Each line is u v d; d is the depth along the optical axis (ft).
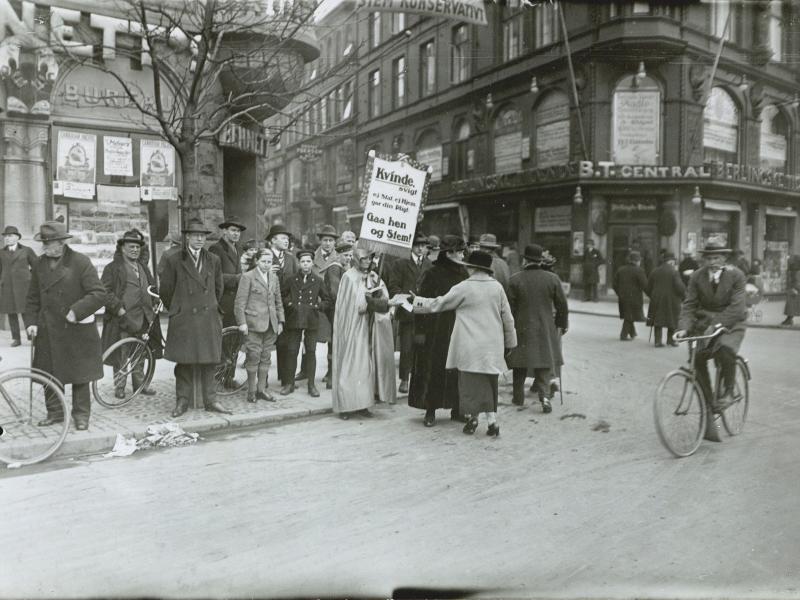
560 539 12.84
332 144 130.82
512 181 83.87
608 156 75.77
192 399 22.95
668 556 12.11
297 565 11.79
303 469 17.25
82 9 39.06
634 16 71.72
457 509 14.39
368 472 16.98
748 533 13.10
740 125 81.92
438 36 100.27
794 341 43.24
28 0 37.91
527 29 83.82
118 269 24.27
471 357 20.04
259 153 48.16
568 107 79.10
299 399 25.07
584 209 77.00
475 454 18.63
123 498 15.12
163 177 43.27
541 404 24.85
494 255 30.89
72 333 19.60
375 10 36.76
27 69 38.52
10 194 39.01
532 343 24.00
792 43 83.87
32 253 34.73
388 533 13.14
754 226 82.43
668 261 40.60
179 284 21.81
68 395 24.88
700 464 17.62
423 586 11.05
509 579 11.28
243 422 21.86
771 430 21.38
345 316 22.89
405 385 27.55
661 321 40.37
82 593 10.86
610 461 17.93
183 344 21.62
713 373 21.79
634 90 75.05
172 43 39.91
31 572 11.57
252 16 36.78
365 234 23.50
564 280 80.94
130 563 11.89
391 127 113.50
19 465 17.57
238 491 15.57
